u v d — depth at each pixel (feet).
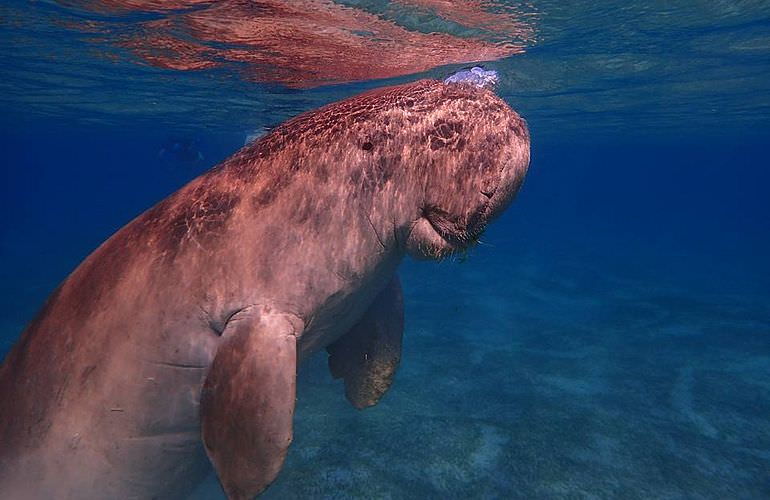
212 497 11.25
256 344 7.23
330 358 11.00
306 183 7.91
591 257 76.48
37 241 90.63
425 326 37.37
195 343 7.90
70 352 8.46
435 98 8.11
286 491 17.08
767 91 56.08
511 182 7.54
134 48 32.94
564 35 32.58
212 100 53.57
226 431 6.81
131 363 8.11
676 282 57.98
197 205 8.42
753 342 34.63
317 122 8.34
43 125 99.25
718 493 18.06
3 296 46.52
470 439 20.72
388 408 23.22
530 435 21.24
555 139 118.62
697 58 40.73
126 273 8.40
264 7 24.39
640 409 24.17
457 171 7.65
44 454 8.45
